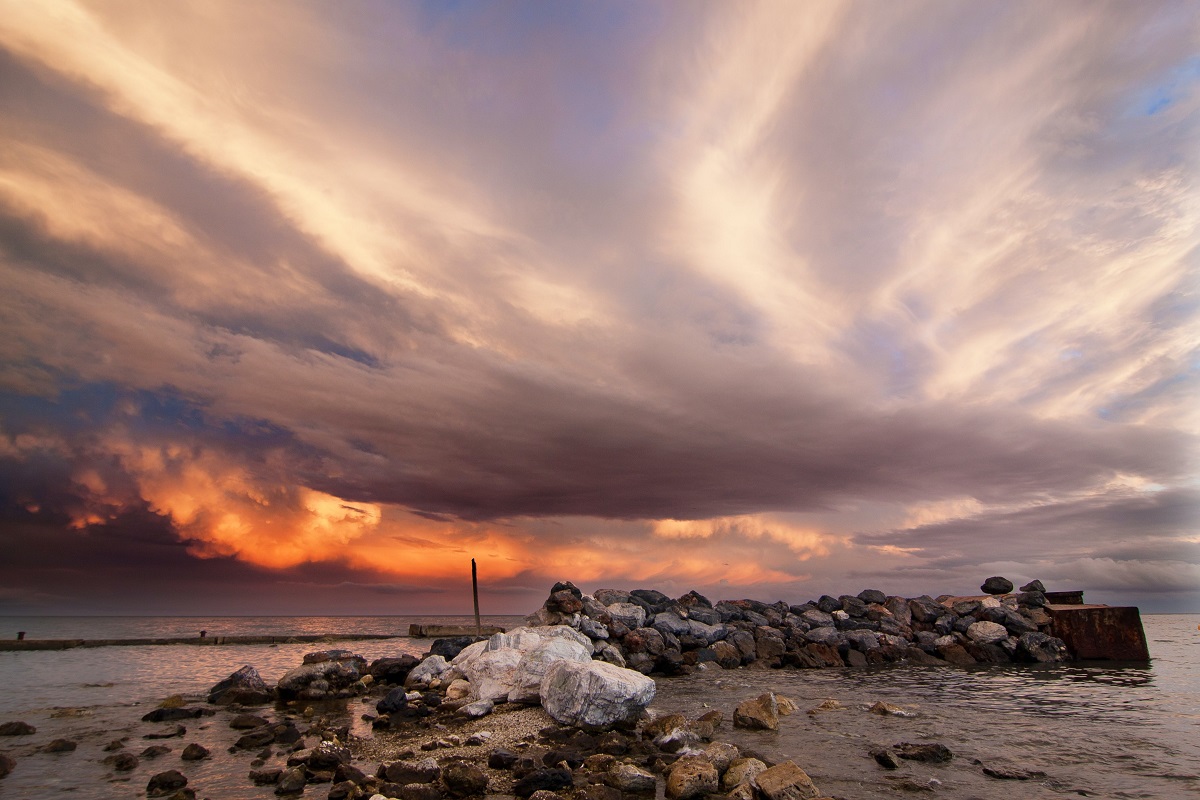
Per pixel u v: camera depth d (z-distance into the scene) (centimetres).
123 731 1692
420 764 1220
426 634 5988
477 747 1438
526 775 1158
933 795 1135
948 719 1808
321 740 1524
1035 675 2870
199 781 1225
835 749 1458
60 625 14462
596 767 1248
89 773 1287
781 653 3353
